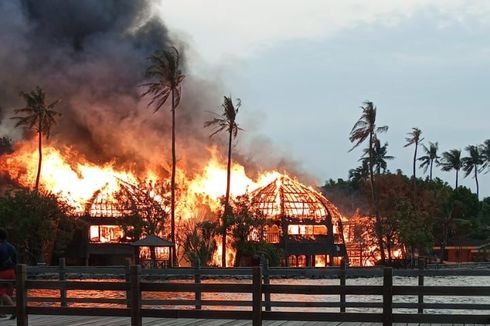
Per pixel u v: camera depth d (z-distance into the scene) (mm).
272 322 18344
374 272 22469
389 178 108562
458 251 116750
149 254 88438
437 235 116438
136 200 90312
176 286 14711
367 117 98062
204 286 14539
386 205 104188
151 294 40969
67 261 93438
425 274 21562
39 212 80250
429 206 107312
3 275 19156
